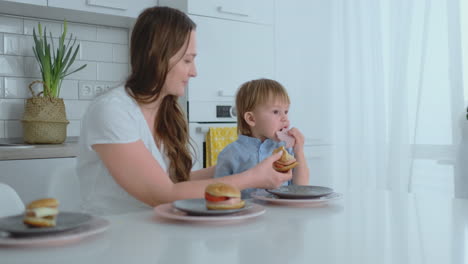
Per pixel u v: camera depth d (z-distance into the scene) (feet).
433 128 9.33
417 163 9.55
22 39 8.52
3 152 6.78
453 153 9.10
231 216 2.60
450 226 2.61
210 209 2.70
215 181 3.34
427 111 9.38
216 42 8.86
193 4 8.52
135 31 3.98
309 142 10.39
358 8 10.51
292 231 2.44
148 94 3.93
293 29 10.09
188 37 3.95
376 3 10.22
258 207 2.96
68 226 2.19
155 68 3.87
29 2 7.63
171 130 4.45
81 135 4.00
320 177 10.56
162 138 4.44
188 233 2.39
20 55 8.50
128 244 2.15
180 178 4.55
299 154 4.64
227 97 9.02
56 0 7.84
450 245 2.16
